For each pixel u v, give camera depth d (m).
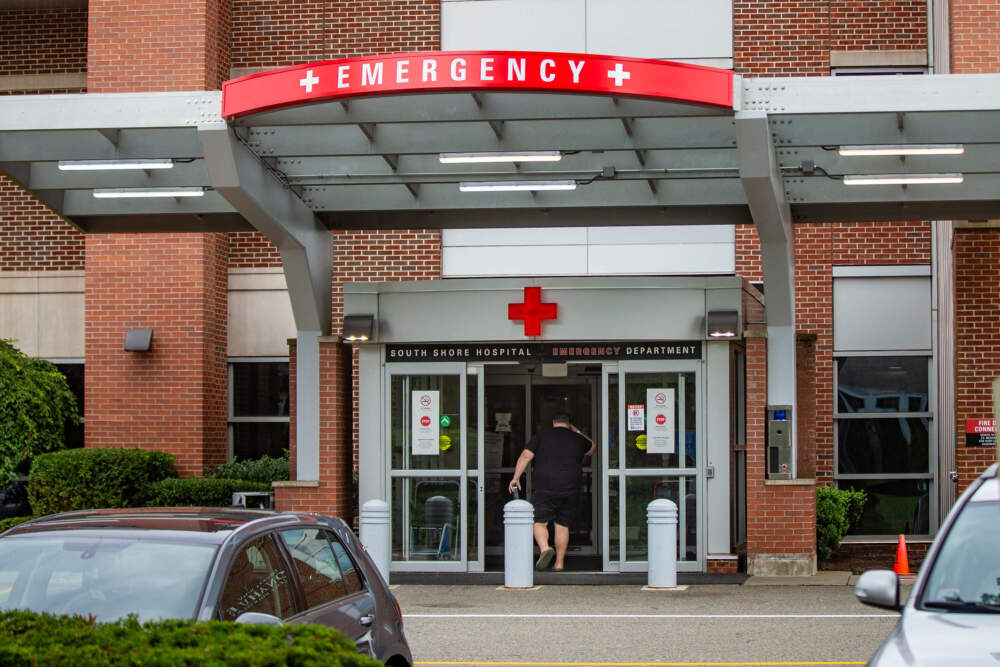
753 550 15.48
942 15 18.61
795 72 19.89
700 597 13.76
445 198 15.91
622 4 20.25
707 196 15.47
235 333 21.12
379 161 14.65
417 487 16.25
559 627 11.76
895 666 5.06
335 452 16.25
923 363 19.89
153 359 19.80
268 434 21.08
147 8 19.80
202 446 19.67
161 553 6.12
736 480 16.89
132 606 5.79
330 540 7.14
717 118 13.02
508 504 14.76
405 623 12.03
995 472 6.56
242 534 6.37
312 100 11.94
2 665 4.54
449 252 20.59
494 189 14.61
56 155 13.80
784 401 15.55
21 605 5.85
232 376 21.16
